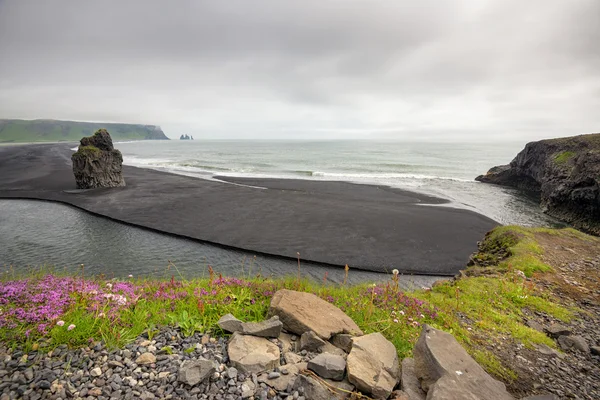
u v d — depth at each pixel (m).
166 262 17.61
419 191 43.09
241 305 7.02
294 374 4.67
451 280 12.84
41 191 37.53
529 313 8.76
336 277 16.30
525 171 49.66
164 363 4.69
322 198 34.75
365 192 39.97
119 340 5.04
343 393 4.39
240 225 24.33
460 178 58.97
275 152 131.62
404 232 23.33
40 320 5.22
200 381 4.29
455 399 3.83
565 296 10.02
